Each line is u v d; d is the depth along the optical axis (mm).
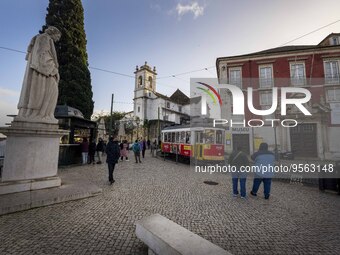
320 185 6523
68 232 3113
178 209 4453
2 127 4441
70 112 11602
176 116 45969
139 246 2781
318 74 17500
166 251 2088
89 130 12977
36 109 5230
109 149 6672
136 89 44594
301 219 4035
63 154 10133
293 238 3211
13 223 3338
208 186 6820
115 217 3803
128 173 8805
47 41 5488
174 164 12648
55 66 5695
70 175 7605
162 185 6719
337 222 3883
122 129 25266
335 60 17500
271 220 3953
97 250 2641
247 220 3928
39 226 3275
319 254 2762
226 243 3021
